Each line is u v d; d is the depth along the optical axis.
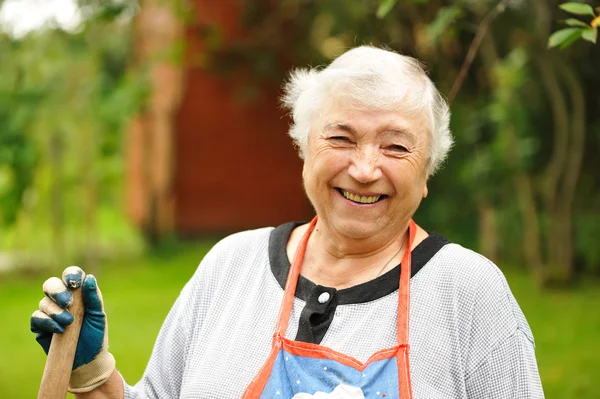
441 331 2.04
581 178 10.05
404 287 2.09
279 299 2.20
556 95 8.93
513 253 10.60
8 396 5.46
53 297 2.04
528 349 2.03
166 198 13.20
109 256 12.12
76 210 11.21
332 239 2.19
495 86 9.49
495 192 9.79
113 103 9.43
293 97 2.30
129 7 8.46
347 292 2.12
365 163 2.07
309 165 2.17
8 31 8.71
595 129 9.84
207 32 9.70
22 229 11.11
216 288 2.32
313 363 2.02
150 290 9.29
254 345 2.15
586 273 9.87
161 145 13.08
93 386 2.15
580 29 2.72
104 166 11.62
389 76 2.08
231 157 13.74
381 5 3.62
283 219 13.99
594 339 6.68
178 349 2.32
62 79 9.23
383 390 1.96
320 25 11.45
